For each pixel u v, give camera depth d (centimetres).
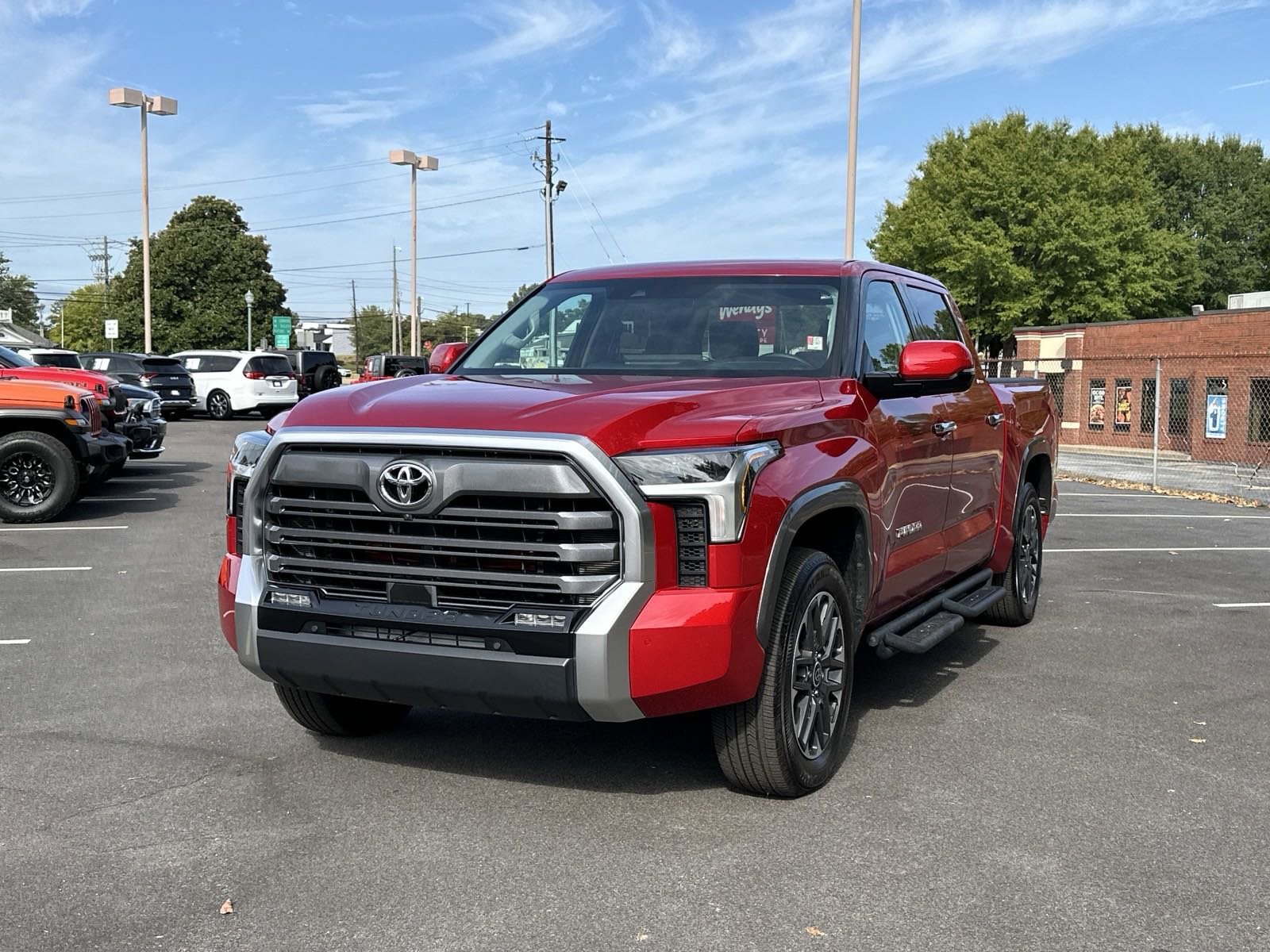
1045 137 4997
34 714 515
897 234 5122
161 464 1809
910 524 507
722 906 331
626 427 367
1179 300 5809
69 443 1188
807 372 473
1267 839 384
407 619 372
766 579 379
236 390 3216
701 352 489
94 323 10562
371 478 375
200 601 772
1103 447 3394
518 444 359
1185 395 3228
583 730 496
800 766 410
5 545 1016
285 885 343
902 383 481
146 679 575
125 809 403
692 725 504
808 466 407
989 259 4631
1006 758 464
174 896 336
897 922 321
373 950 305
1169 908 331
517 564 367
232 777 436
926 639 487
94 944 307
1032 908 330
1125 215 4931
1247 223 6212
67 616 723
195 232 6988
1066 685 582
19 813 399
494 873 353
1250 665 625
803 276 517
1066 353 3669
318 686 397
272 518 400
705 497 365
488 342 531
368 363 2769
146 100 4019
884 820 396
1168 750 476
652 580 361
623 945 308
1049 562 981
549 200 5047
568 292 544
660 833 384
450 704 378
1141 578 907
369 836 380
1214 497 1606
